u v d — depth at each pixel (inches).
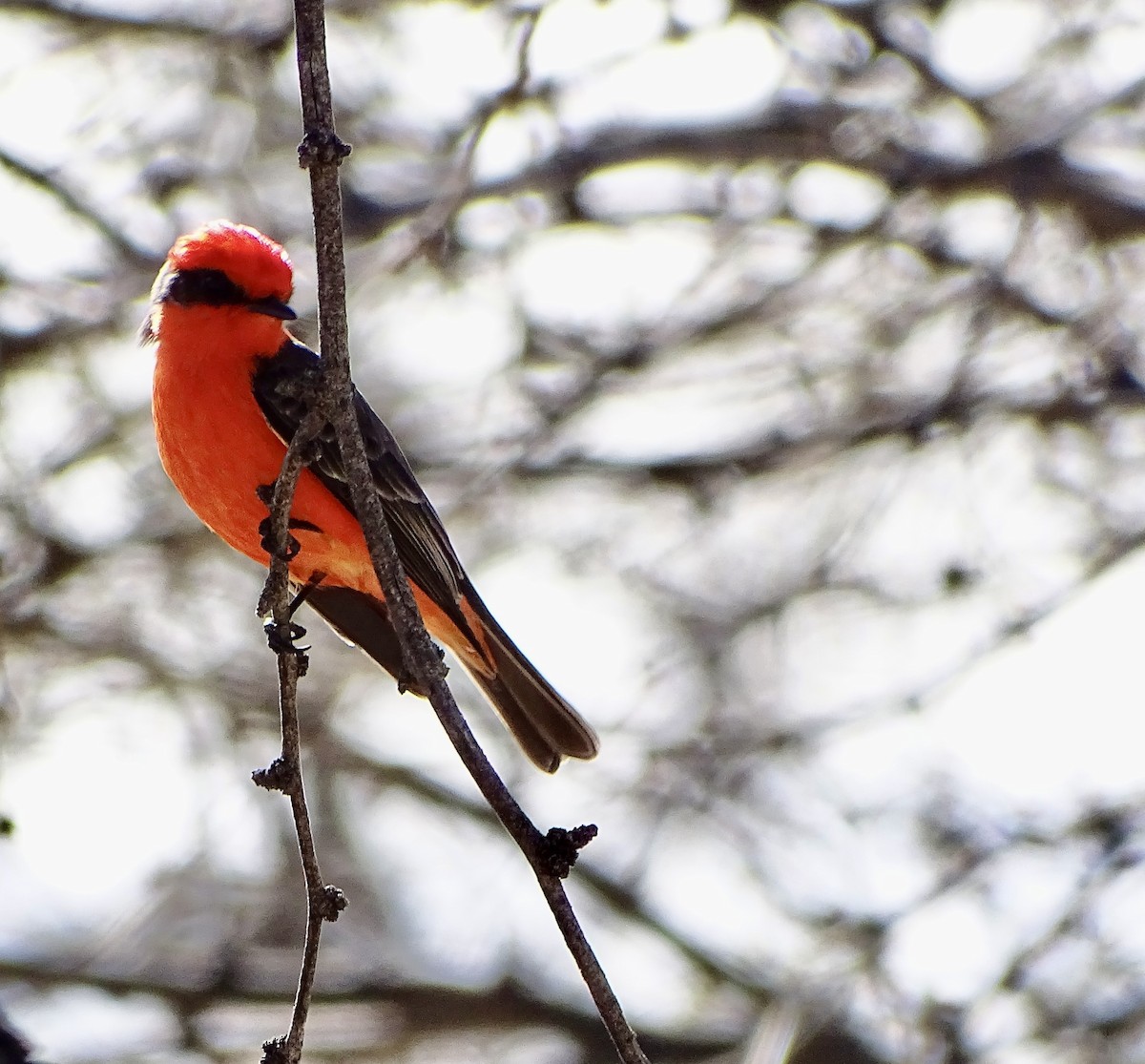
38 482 550.3
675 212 613.0
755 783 560.7
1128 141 592.1
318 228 235.1
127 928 540.4
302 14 231.3
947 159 581.3
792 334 603.2
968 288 573.0
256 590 582.9
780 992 421.1
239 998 559.8
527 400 575.8
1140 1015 482.9
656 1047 580.1
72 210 566.3
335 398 239.6
